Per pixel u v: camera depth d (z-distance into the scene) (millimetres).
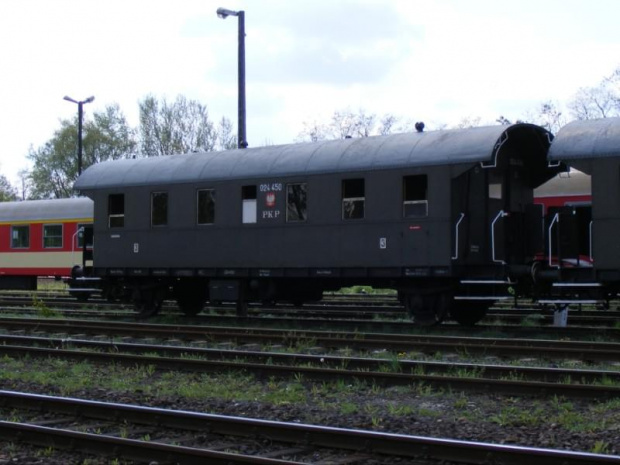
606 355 12109
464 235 16297
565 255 15922
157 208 20062
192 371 11812
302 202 17812
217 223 18969
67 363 12727
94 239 21156
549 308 20703
